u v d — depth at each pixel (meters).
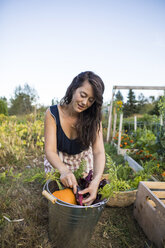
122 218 1.93
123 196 2.04
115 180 1.52
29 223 1.68
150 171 2.76
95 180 1.41
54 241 1.47
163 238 1.44
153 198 1.59
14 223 1.68
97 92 1.36
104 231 1.72
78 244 1.41
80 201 1.26
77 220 1.25
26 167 3.05
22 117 6.44
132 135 5.79
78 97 1.38
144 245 1.59
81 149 1.92
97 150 1.78
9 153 3.27
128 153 4.02
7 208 1.89
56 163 1.50
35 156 3.62
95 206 1.24
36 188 2.32
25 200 2.01
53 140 1.69
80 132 1.71
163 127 3.53
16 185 2.33
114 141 5.39
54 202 1.21
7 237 1.51
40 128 4.25
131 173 2.96
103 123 8.62
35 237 1.54
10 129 3.87
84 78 1.36
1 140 3.35
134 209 1.95
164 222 1.44
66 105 1.68
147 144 3.88
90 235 1.44
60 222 1.32
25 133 4.55
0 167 3.02
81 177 1.57
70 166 2.02
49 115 1.70
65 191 1.36
